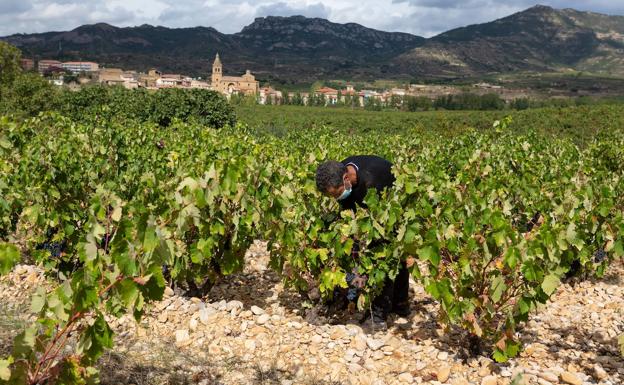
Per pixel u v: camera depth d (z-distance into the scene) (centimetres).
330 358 422
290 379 387
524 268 387
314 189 551
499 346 399
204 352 425
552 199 621
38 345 239
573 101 15738
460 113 6925
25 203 597
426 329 495
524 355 441
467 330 457
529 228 663
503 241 396
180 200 439
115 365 377
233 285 615
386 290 511
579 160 968
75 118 3466
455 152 1038
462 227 475
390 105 14875
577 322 525
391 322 513
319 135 1556
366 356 428
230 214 523
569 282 655
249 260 711
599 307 571
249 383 376
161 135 1316
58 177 589
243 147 989
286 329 473
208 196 437
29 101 4847
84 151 860
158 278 246
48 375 245
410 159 995
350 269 471
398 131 5684
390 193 445
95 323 245
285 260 516
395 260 463
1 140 699
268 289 606
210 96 3400
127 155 877
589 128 4069
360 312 531
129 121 1669
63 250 579
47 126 1117
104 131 957
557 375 400
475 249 418
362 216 435
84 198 618
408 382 389
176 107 3275
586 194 586
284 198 502
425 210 446
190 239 517
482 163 748
